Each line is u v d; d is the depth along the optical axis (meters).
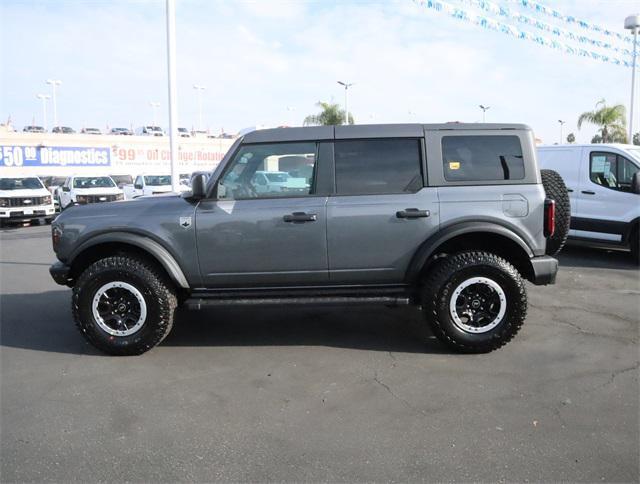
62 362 4.81
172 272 4.83
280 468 3.06
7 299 7.32
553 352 4.86
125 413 3.78
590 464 3.06
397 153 4.89
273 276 4.92
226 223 4.82
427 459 3.13
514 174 4.86
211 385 4.25
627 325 5.66
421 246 4.82
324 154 4.90
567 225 5.26
